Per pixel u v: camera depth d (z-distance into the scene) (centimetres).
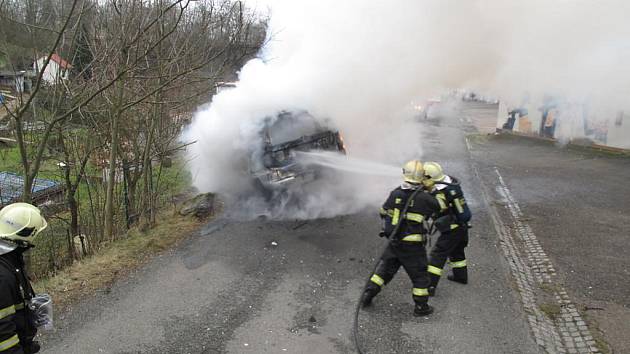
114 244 628
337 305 454
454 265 494
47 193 836
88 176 798
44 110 624
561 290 491
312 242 621
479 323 418
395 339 394
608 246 614
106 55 570
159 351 383
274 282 506
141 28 568
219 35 884
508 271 532
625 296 473
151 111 714
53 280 516
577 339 400
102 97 652
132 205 739
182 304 461
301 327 416
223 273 531
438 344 386
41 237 698
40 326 267
